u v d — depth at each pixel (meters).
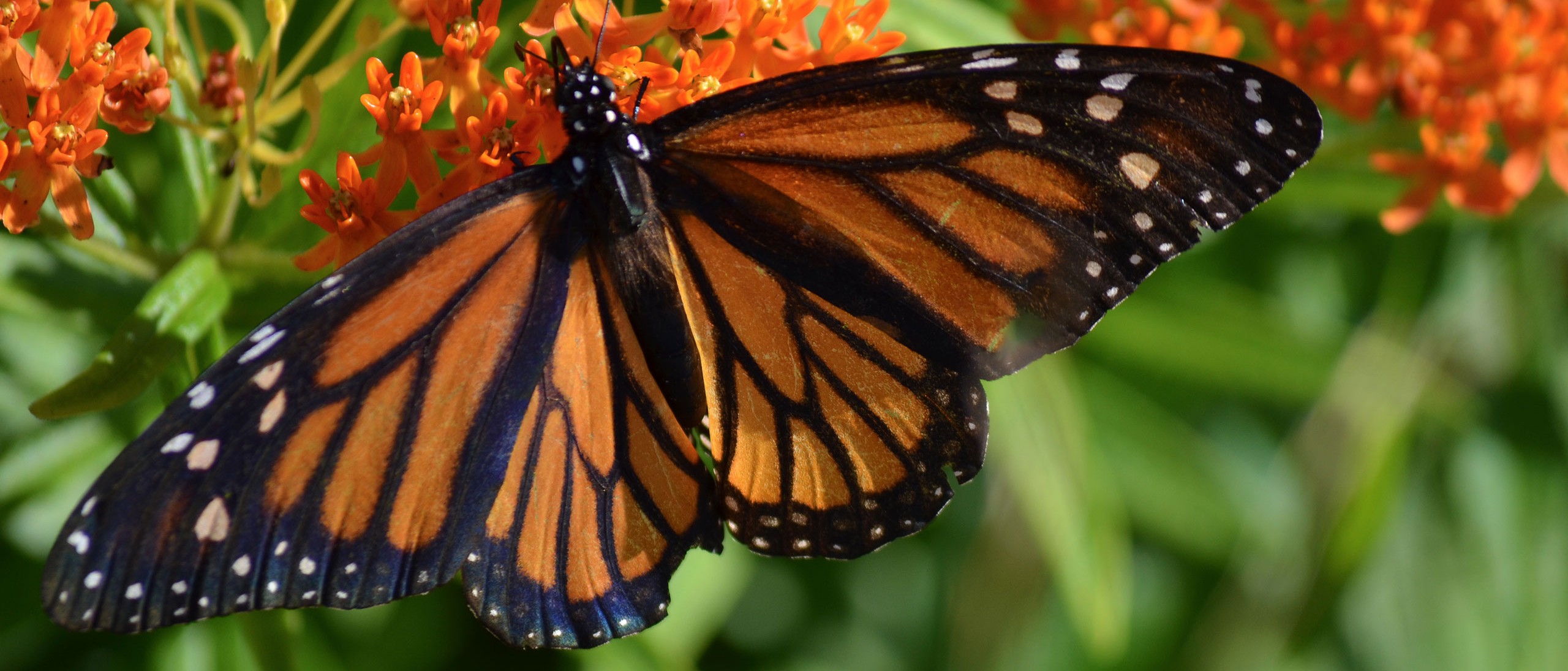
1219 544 0.65
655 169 0.58
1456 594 0.65
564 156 0.58
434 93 0.58
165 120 0.58
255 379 0.56
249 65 0.58
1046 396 0.62
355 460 0.57
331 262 0.58
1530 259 0.64
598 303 0.58
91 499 0.55
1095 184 0.57
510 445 0.58
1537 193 0.63
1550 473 0.64
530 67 0.58
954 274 0.58
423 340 0.57
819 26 0.61
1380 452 0.63
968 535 0.65
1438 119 0.61
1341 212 0.64
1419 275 0.63
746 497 0.59
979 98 0.57
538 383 0.58
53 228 0.59
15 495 0.61
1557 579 0.64
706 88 0.59
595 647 0.58
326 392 0.57
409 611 0.63
